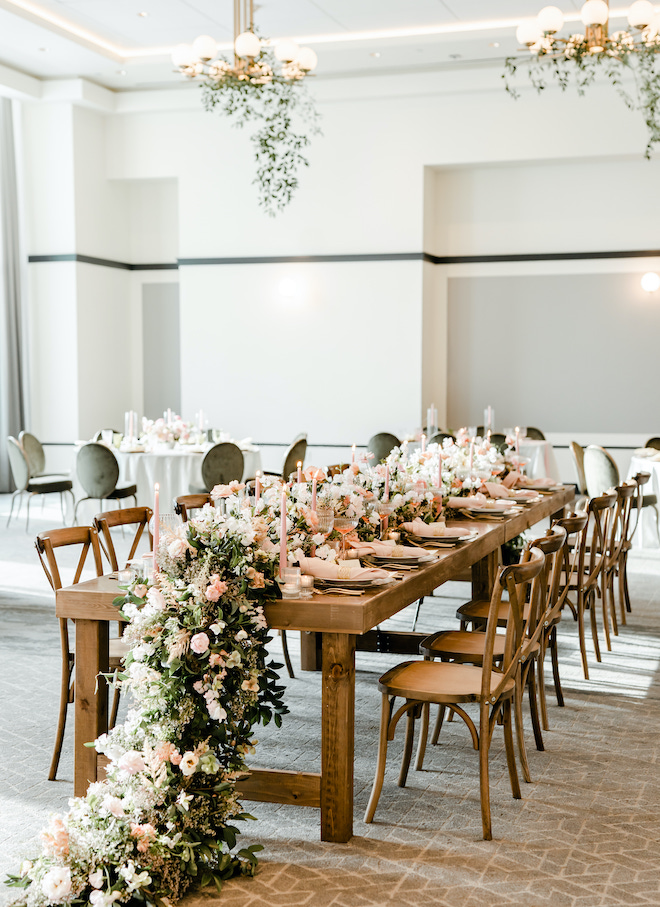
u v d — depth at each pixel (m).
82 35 10.12
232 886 2.64
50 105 11.60
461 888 2.63
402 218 11.07
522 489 6.14
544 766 3.54
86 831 2.57
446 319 11.70
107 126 12.09
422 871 2.72
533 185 11.27
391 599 3.03
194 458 8.83
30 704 4.27
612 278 11.12
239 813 2.84
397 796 3.28
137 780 2.65
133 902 2.47
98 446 8.41
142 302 12.91
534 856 2.81
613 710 4.22
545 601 3.77
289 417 11.67
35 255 11.87
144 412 13.03
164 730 2.76
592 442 11.37
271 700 2.89
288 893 2.60
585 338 11.27
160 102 11.62
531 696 3.67
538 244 11.31
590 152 10.46
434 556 3.46
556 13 6.52
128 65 10.79
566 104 10.48
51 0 9.12
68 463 11.98
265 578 2.87
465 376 11.70
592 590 4.92
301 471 3.59
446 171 11.47
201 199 11.74
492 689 3.00
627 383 11.19
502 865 2.76
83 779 3.15
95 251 12.12
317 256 11.38
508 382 11.57
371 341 11.30
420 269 11.06
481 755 2.95
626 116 10.32
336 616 2.82
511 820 3.07
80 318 11.88
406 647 4.27
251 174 11.51
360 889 2.62
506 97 10.66
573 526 3.99
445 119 10.84
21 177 11.77
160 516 2.92
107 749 2.79
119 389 12.74
